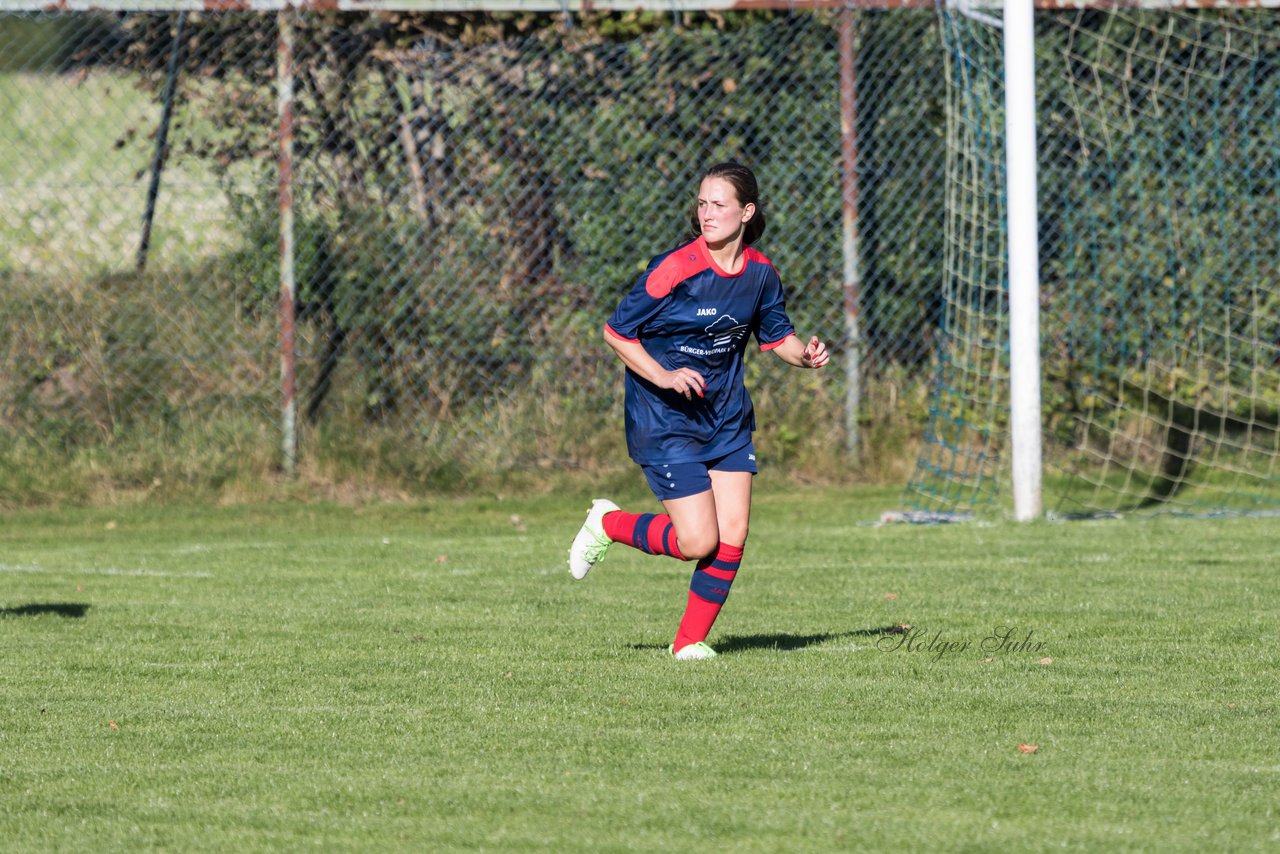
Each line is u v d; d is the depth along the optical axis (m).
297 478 41.62
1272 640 23.30
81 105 43.47
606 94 43.81
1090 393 45.50
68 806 14.72
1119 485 43.91
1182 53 45.56
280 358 42.31
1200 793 15.02
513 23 43.69
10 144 43.25
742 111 44.41
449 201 43.34
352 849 13.45
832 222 44.84
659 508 41.19
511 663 21.67
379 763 16.23
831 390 44.91
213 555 33.19
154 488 40.81
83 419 41.81
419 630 24.44
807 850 13.35
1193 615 25.42
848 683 20.11
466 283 43.44
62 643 23.36
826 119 44.62
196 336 42.66
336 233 42.62
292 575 30.39
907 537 35.16
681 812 14.41
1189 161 45.62
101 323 42.41
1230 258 45.91
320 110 42.44
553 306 43.97
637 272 44.22
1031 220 37.28
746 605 26.62
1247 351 45.91
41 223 42.78
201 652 22.61
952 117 41.41
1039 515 37.94
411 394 43.22
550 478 42.91
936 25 44.66
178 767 16.11
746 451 21.33
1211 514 39.03
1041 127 45.47
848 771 15.80
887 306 45.41
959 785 15.28
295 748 16.88
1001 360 42.59
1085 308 45.59
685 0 43.16
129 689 20.06
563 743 16.98
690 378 19.44
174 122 42.94
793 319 44.91
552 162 43.75
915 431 45.00
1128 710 18.59
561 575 30.31
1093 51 45.47
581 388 44.12
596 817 14.28
